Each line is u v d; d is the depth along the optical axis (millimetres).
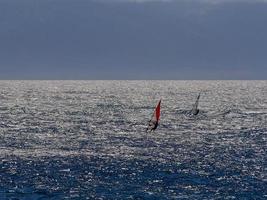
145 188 160750
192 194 154125
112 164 196375
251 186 164000
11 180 170500
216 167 192500
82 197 150750
